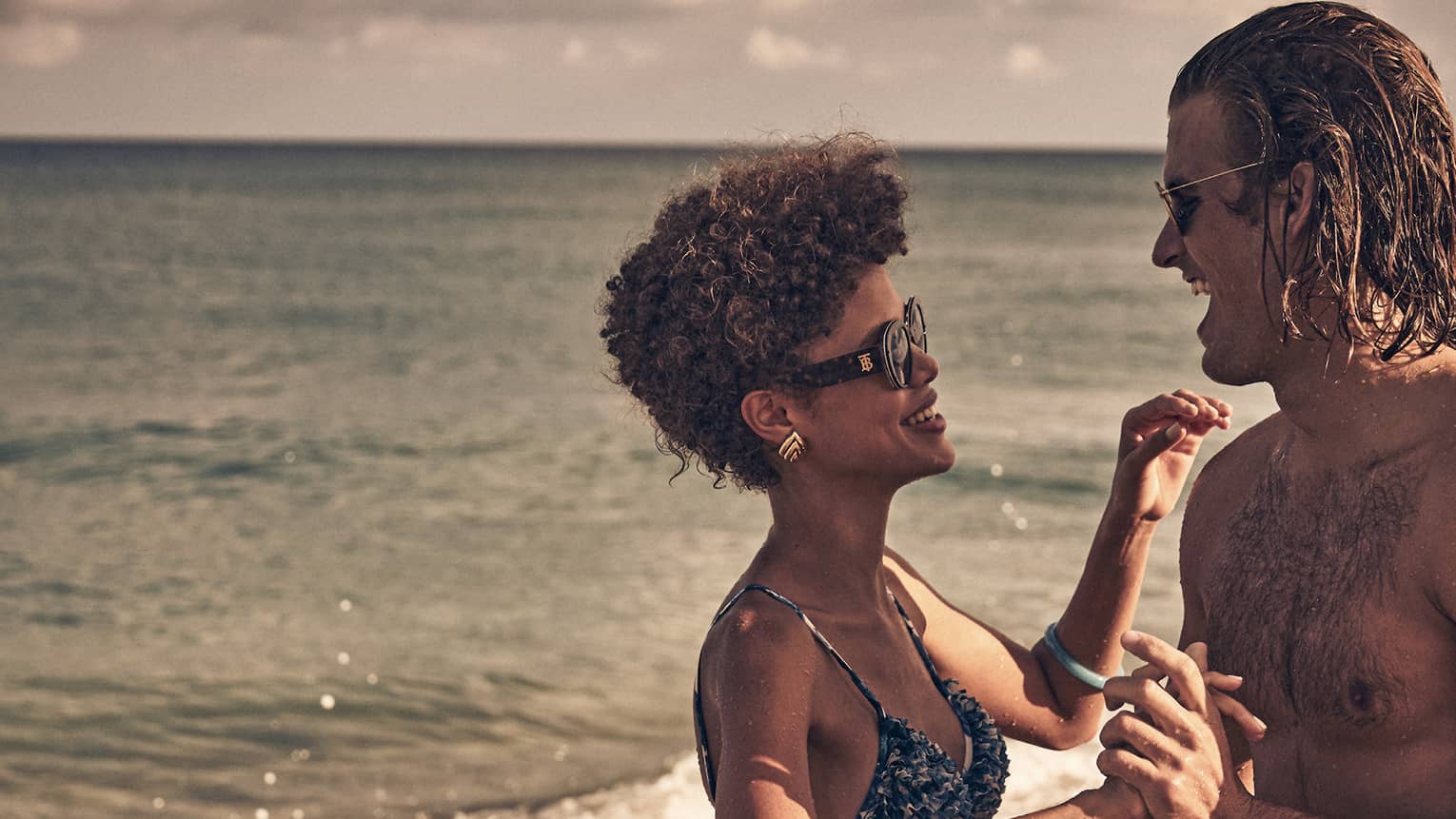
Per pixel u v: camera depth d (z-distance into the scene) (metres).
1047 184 134.38
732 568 11.18
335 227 64.62
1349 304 2.04
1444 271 2.03
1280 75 2.08
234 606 10.54
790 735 1.97
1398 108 2.02
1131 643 2.14
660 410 2.24
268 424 18.34
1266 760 2.25
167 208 79.06
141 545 12.48
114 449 16.83
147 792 7.30
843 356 2.09
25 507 13.99
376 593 10.79
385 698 8.48
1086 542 11.78
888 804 2.04
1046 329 28.39
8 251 49.34
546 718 8.06
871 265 2.15
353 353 25.67
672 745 7.58
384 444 16.92
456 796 7.02
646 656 9.05
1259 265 2.11
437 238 58.06
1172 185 2.20
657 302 2.19
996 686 2.60
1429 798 2.01
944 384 21.19
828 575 2.17
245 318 31.23
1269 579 2.24
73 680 8.95
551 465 15.55
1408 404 2.08
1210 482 2.51
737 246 2.11
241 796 7.19
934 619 2.54
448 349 26.11
